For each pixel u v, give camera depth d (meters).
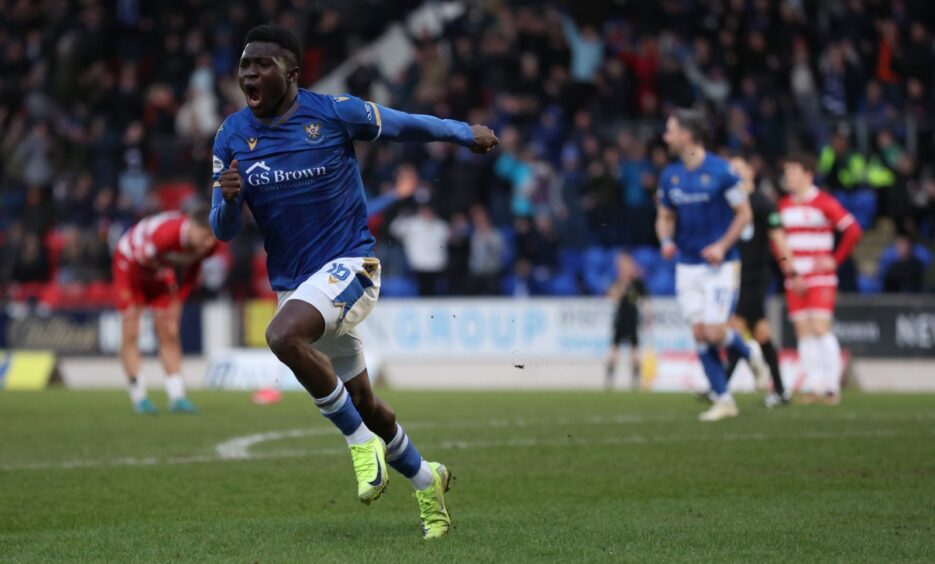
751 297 19.95
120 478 12.12
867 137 32.69
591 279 30.42
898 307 25.95
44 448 14.56
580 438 15.02
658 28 35.81
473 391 24.94
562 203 31.17
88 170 35.47
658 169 31.33
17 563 8.02
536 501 10.56
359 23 37.19
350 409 8.48
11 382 29.80
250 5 37.16
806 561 7.85
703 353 17.39
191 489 11.44
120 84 37.50
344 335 8.81
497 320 28.14
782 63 34.06
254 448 14.52
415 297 30.39
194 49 37.19
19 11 39.34
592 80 35.03
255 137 8.80
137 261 19.25
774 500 10.34
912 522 9.25
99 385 29.69
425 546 8.45
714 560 7.90
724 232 16.92
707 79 34.12
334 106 8.83
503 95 33.72
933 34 35.56
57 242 33.78
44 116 37.03
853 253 30.95
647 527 9.11
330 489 11.43
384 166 32.03
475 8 37.19
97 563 8.01
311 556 8.12
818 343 21.06
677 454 13.36
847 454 13.17
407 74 34.12
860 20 34.53
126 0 39.25
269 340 8.33
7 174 35.72
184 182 35.38
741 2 35.34
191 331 29.52
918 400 21.22
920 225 30.89
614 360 26.80
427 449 14.06
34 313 30.50
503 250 31.22
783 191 30.28
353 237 8.91
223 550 8.41
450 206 31.22
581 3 37.28
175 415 19.08
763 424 16.38
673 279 30.34
